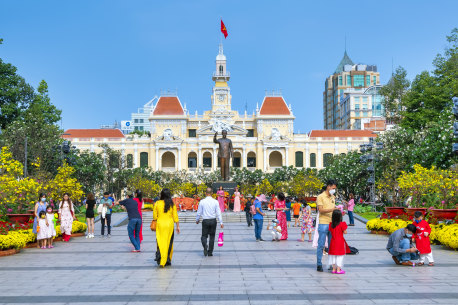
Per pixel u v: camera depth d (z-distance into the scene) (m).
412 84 62.75
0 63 55.44
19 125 50.38
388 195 45.78
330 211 12.93
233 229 29.17
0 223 18.16
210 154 107.75
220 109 108.44
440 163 42.66
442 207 22.75
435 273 12.45
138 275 12.34
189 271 12.93
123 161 74.00
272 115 105.69
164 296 9.76
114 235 25.19
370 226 25.39
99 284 11.12
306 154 104.75
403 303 8.99
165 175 86.62
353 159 64.88
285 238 22.12
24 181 25.41
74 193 32.19
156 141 102.50
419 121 57.78
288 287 10.60
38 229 18.75
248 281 11.37
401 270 12.96
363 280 11.44
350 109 160.12
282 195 22.27
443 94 55.41
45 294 10.04
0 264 14.52
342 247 12.39
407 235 13.98
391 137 55.50
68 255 16.72
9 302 9.32
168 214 13.93
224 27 87.75
